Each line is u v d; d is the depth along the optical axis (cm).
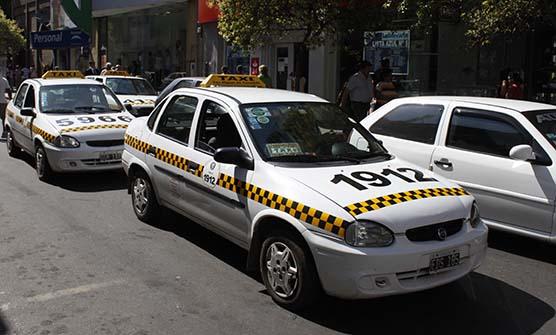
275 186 473
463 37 1412
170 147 627
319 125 559
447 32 1440
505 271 572
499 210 614
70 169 899
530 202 588
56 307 466
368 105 1247
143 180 696
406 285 424
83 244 627
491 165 620
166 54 2588
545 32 1375
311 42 1282
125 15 2922
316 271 443
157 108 688
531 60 1411
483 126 645
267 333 429
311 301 452
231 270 556
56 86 1045
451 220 447
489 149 632
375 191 451
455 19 1051
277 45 1845
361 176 477
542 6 822
